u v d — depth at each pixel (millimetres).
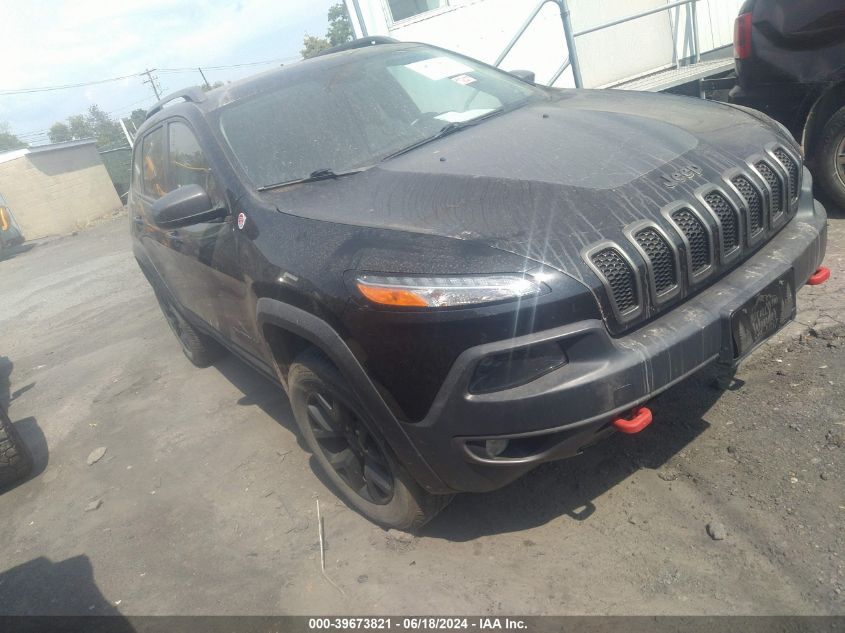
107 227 20531
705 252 2359
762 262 2502
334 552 2818
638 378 2113
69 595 3002
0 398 5930
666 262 2260
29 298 10438
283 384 3094
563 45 7762
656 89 6562
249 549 2986
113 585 2992
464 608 2371
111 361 6070
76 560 3246
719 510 2494
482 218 2295
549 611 2275
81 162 25391
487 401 2094
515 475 2254
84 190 25109
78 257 14297
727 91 5305
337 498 3180
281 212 2787
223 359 5285
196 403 4660
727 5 7938
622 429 2164
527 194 2377
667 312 2297
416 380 2193
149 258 4691
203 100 3684
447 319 2076
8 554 3463
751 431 2836
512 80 3945
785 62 4367
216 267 3215
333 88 3498
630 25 7914
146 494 3674
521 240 2164
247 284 2867
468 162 2715
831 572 2133
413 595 2484
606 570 2377
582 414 2086
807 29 4219
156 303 7699
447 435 2205
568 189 2371
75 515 3656
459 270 2109
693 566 2297
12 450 4035
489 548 2623
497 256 2121
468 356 2080
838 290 3697
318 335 2422
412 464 2379
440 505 2619
